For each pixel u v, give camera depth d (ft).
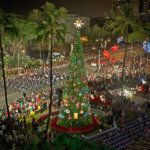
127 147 81.61
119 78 196.54
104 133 93.35
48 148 25.13
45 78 201.26
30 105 117.50
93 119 107.14
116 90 163.12
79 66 93.25
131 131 97.19
